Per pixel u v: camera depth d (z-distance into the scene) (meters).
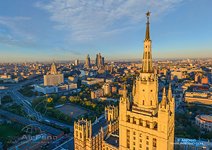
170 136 106.62
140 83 108.94
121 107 116.75
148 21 104.62
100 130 162.50
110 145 150.62
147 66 106.88
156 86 107.44
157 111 108.12
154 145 104.94
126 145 118.00
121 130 119.25
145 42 105.50
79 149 154.88
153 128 104.44
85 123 155.75
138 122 109.44
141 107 109.62
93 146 150.25
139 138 110.62
